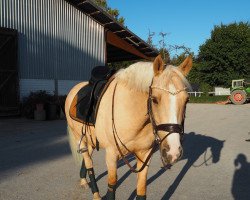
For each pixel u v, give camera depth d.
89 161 4.87
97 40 21.64
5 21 16.12
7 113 15.87
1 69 15.62
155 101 3.04
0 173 6.13
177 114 2.92
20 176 5.94
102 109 3.89
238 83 28.53
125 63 38.06
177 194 5.10
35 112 15.15
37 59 17.67
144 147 3.65
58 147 8.63
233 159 7.34
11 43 16.06
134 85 3.40
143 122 3.45
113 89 3.80
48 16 18.27
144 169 3.77
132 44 24.52
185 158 7.46
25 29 17.03
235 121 14.90
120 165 6.70
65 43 19.34
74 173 6.14
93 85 4.35
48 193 5.07
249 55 38.97
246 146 8.82
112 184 3.83
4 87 15.78
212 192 5.18
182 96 2.94
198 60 41.81
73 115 4.87
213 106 25.31
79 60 20.36
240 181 5.73
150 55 26.53
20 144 9.08
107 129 3.76
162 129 2.95
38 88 17.72
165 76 3.02
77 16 20.12
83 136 4.71
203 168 6.61
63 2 19.19
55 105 15.61
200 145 8.98
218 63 38.91
